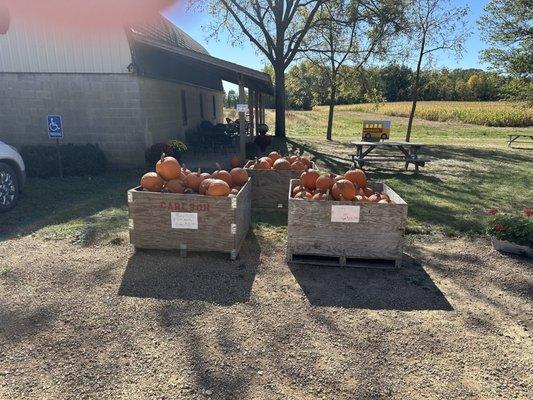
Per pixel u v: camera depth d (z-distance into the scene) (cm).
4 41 1017
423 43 1831
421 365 272
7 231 533
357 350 287
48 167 907
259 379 254
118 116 1046
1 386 243
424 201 740
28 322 313
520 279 410
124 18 980
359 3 1786
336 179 481
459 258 465
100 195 751
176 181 454
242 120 1086
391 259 429
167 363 267
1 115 1064
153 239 447
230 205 427
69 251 459
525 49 2034
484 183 941
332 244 429
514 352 289
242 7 1895
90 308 336
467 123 4159
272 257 456
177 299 354
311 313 337
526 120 3841
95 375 254
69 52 1011
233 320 322
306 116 4822
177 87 1397
